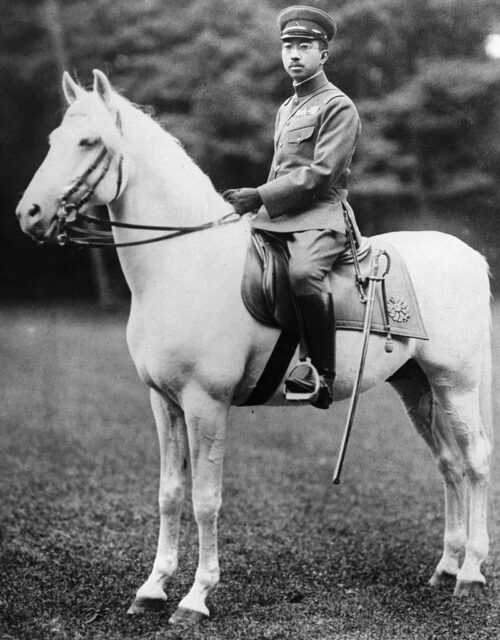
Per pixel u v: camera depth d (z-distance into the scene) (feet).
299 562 16.22
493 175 63.72
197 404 12.84
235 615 13.32
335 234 13.24
